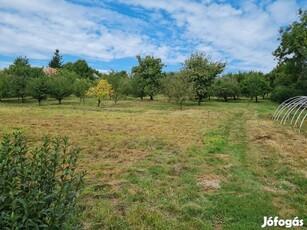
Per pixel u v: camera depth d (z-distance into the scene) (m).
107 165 7.50
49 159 2.64
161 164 7.64
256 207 4.82
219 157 8.38
